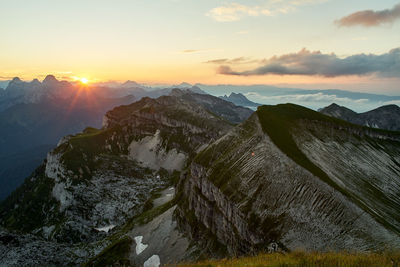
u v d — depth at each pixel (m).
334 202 55.41
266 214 61.91
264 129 88.25
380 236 47.22
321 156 85.81
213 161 99.38
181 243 90.56
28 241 92.06
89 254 101.75
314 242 50.25
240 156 86.56
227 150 98.31
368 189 78.00
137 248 98.38
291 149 77.12
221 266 20.70
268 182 68.38
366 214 52.09
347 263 17.16
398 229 57.31
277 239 54.81
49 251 91.25
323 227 52.28
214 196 84.25
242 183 74.62
